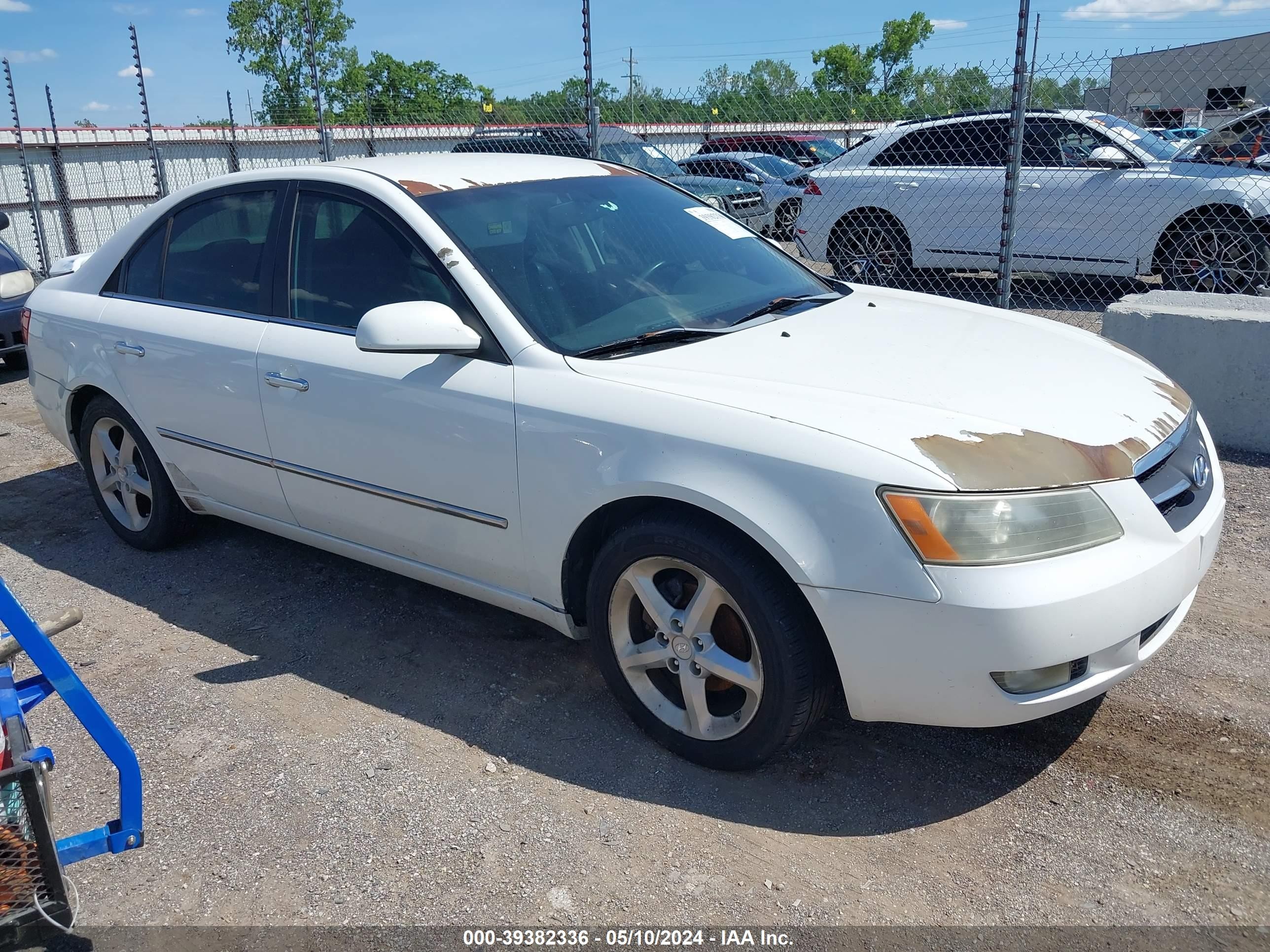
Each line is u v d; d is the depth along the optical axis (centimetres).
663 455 259
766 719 259
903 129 920
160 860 255
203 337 374
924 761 281
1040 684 237
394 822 264
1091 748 283
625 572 279
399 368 315
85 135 1576
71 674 210
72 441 455
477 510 305
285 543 455
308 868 249
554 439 279
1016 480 233
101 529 486
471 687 329
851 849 248
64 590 419
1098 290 902
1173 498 257
